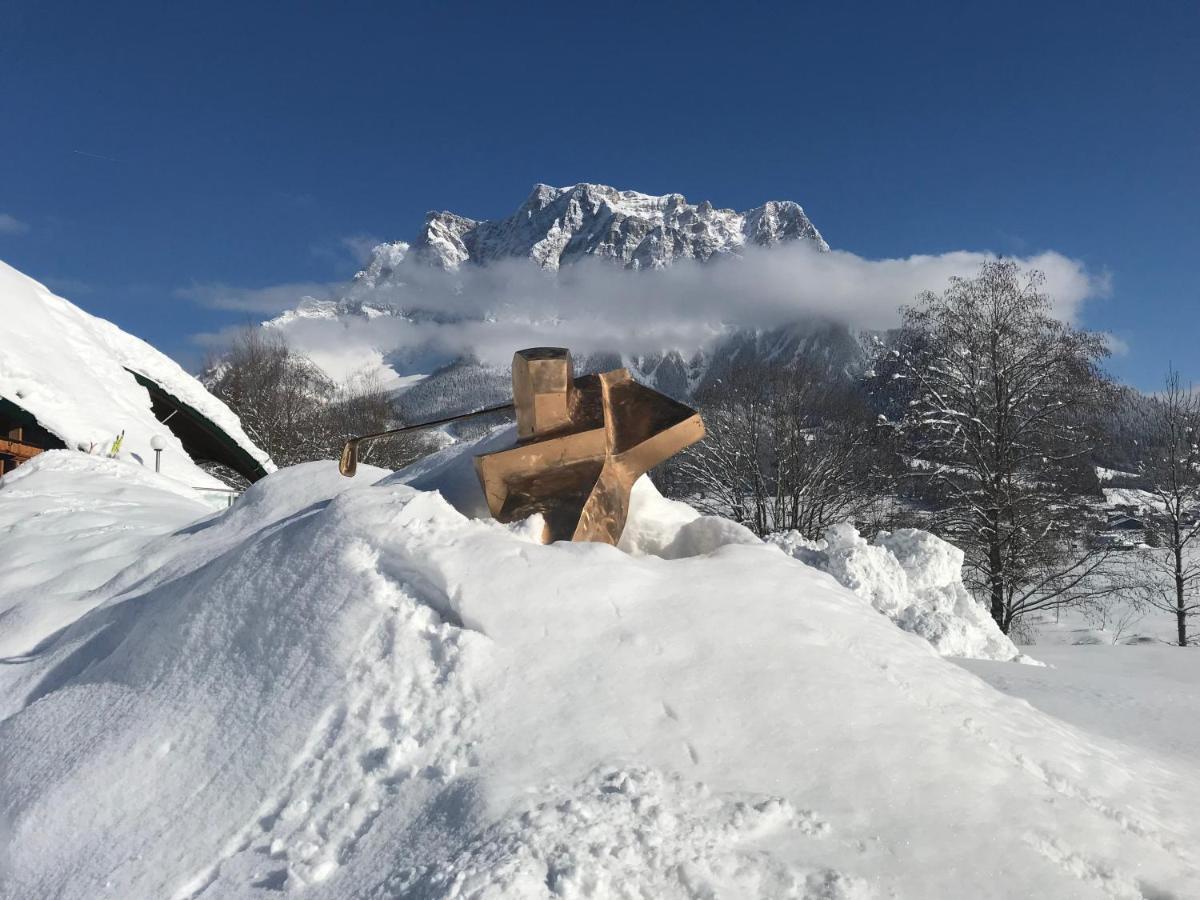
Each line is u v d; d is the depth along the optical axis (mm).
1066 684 6844
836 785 3617
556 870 3166
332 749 4156
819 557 9266
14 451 23578
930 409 29766
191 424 33500
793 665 4242
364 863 3572
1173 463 31438
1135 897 3205
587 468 5648
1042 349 28938
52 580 8844
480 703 4133
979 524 28031
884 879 3184
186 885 3795
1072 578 28906
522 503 5613
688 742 3836
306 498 8719
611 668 4227
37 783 4699
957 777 3680
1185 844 3605
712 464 37844
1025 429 28906
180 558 7773
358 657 4492
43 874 4121
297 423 54344
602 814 3428
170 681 5059
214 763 4363
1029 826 3457
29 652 7168
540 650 4332
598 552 4836
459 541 4844
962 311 29500
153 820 4191
